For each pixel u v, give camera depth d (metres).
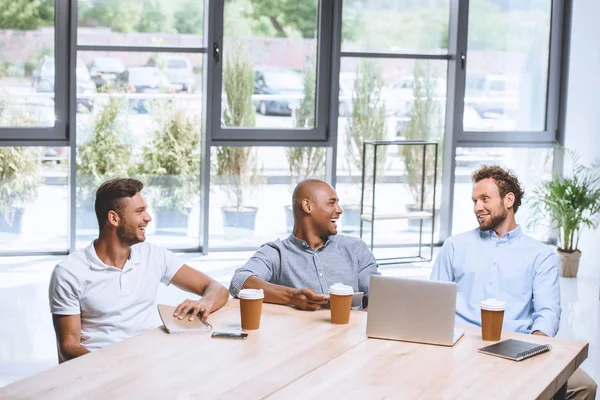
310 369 2.51
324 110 7.67
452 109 7.81
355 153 7.81
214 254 7.53
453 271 3.61
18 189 7.19
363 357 2.64
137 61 7.25
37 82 7.04
